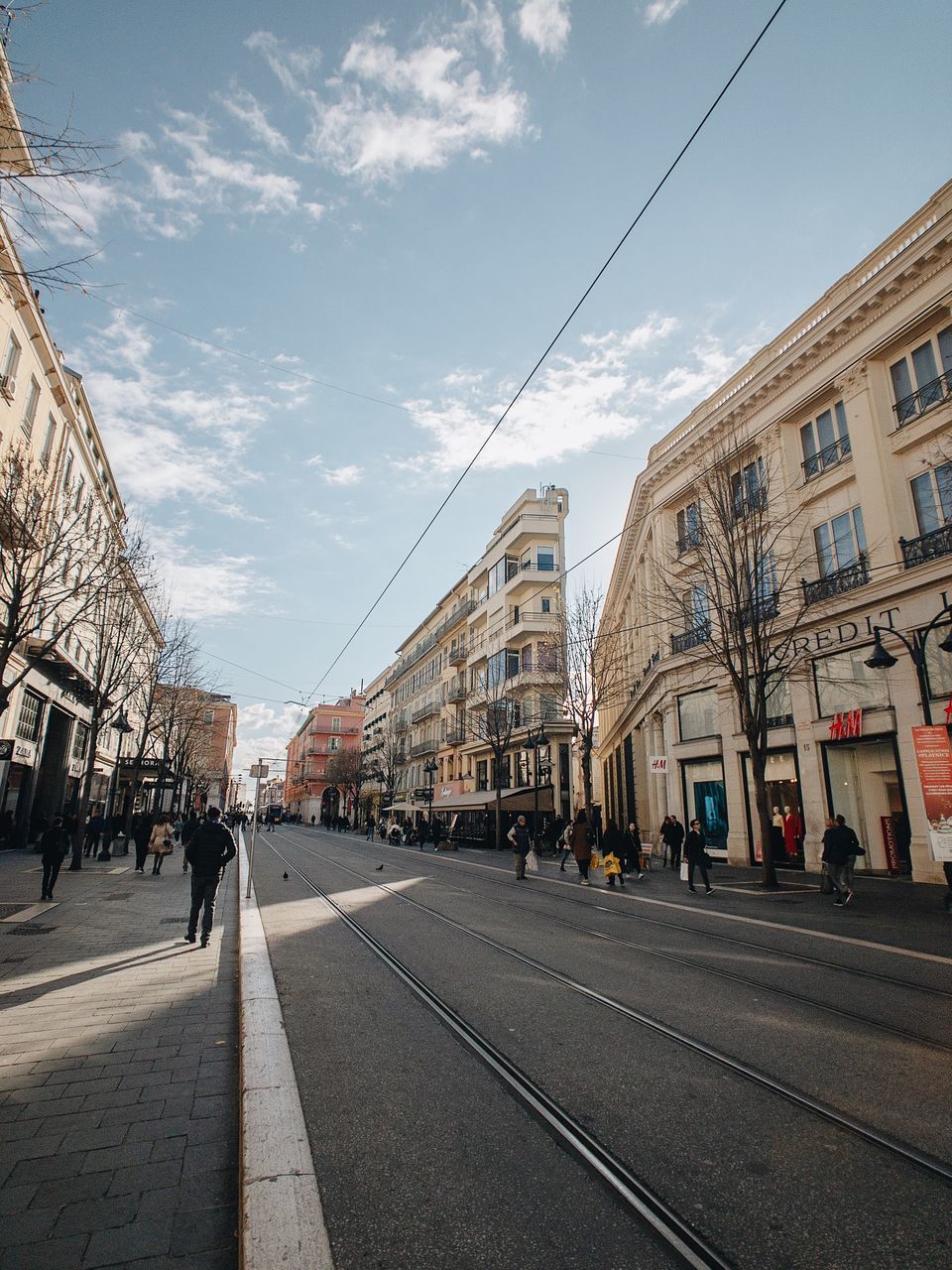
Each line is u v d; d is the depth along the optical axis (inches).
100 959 303.9
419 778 2310.5
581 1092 167.2
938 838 461.1
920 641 537.6
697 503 775.7
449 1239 109.2
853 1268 103.5
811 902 505.0
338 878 702.5
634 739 1327.5
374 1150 138.4
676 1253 106.4
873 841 676.1
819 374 749.9
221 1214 117.3
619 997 249.8
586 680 1072.2
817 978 278.7
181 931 381.4
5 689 475.2
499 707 1499.8
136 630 902.4
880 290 667.4
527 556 1610.5
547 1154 137.7
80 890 562.6
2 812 895.7
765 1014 229.9
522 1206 119.1
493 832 1501.0
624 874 729.0
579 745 1111.6
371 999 247.4
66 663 964.6
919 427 644.1
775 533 778.2
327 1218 114.3
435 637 2214.6
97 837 904.9
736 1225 114.1
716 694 866.8
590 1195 123.0
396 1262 103.1
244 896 526.3
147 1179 127.7
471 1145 141.0
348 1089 168.2
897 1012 232.2
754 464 840.3
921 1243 109.7
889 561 654.5
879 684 653.9
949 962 305.9
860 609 671.8
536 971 289.1
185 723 1482.5
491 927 400.8
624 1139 143.6
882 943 350.3
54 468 841.5
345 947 340.8
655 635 1019.9
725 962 307.4
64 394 845.2
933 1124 150.3
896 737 631.2
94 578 614.9
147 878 677.3
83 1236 109.6
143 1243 108.4
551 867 882.8
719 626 711.7
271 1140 134.0
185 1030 210.4
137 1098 162.2
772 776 788.0
